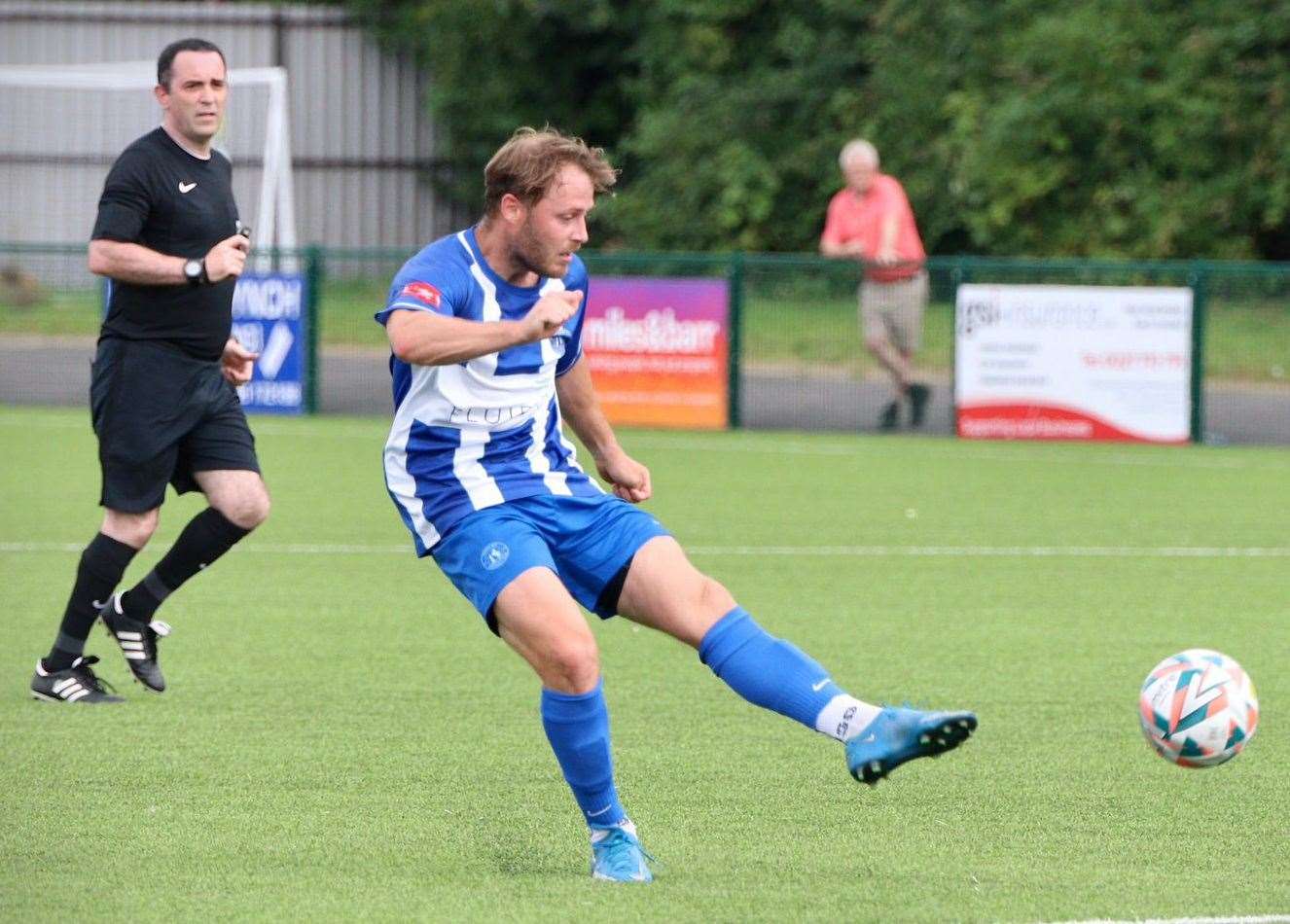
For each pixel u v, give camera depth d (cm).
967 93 10475
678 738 2120
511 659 2580
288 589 3142
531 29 11956
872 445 5569
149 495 2219
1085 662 2589
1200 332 5656
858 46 11200
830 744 2097
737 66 11712
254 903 1487
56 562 3359
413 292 1505
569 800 1839
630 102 12400
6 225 11212
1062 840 1708
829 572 3381
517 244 1530
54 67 11138
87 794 1838
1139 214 9975
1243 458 5356
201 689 2362
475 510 1561
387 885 1542
